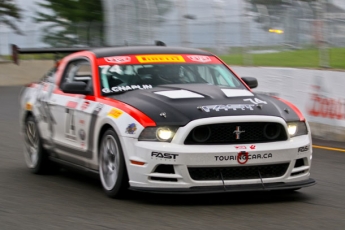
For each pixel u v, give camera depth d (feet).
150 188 29.96
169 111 30.73
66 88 35.45
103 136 32.68
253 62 67.92
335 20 57.82
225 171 30.09
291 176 31.40
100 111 33.06
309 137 32.53
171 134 29.96
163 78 35.63
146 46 39.06
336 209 29.94
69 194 33.71
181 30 79.41
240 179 30.25
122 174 30.91
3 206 30.91
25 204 31.35
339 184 36.76
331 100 55.62
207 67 37.52
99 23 130.21
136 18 88.74
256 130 30.68
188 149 29.48
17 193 34.37
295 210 29.58
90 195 33.32
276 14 64.49
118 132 30.96
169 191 29.55
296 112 32.94
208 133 30.01
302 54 60.59
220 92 33.55
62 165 38.68
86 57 38.04
